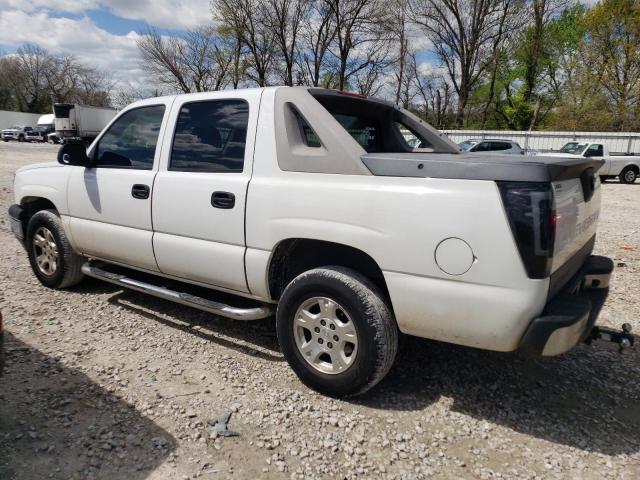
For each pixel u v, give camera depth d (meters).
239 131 3.44
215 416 2.90
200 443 2.65
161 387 3.20
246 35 35.84
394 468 2.52
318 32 33.91
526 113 40.31
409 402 3.11
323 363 3.14
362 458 2.58
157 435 2.71
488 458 2.61
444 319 2.65
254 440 2.70
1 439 2.61
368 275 3.16
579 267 3.14
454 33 37.41
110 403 2.99
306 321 3.13
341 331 2.98
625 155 21.80
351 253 3.12
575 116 34.41
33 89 73.94
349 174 2.91
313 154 3.07
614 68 33.03
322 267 3.08
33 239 4.89
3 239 7.09
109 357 3.58
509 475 2.49
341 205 2.88
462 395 3.21
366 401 3.11
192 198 3.55
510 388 3.31
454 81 39.22
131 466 2.46
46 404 2.95
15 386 3.13
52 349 3.66
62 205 4.52
